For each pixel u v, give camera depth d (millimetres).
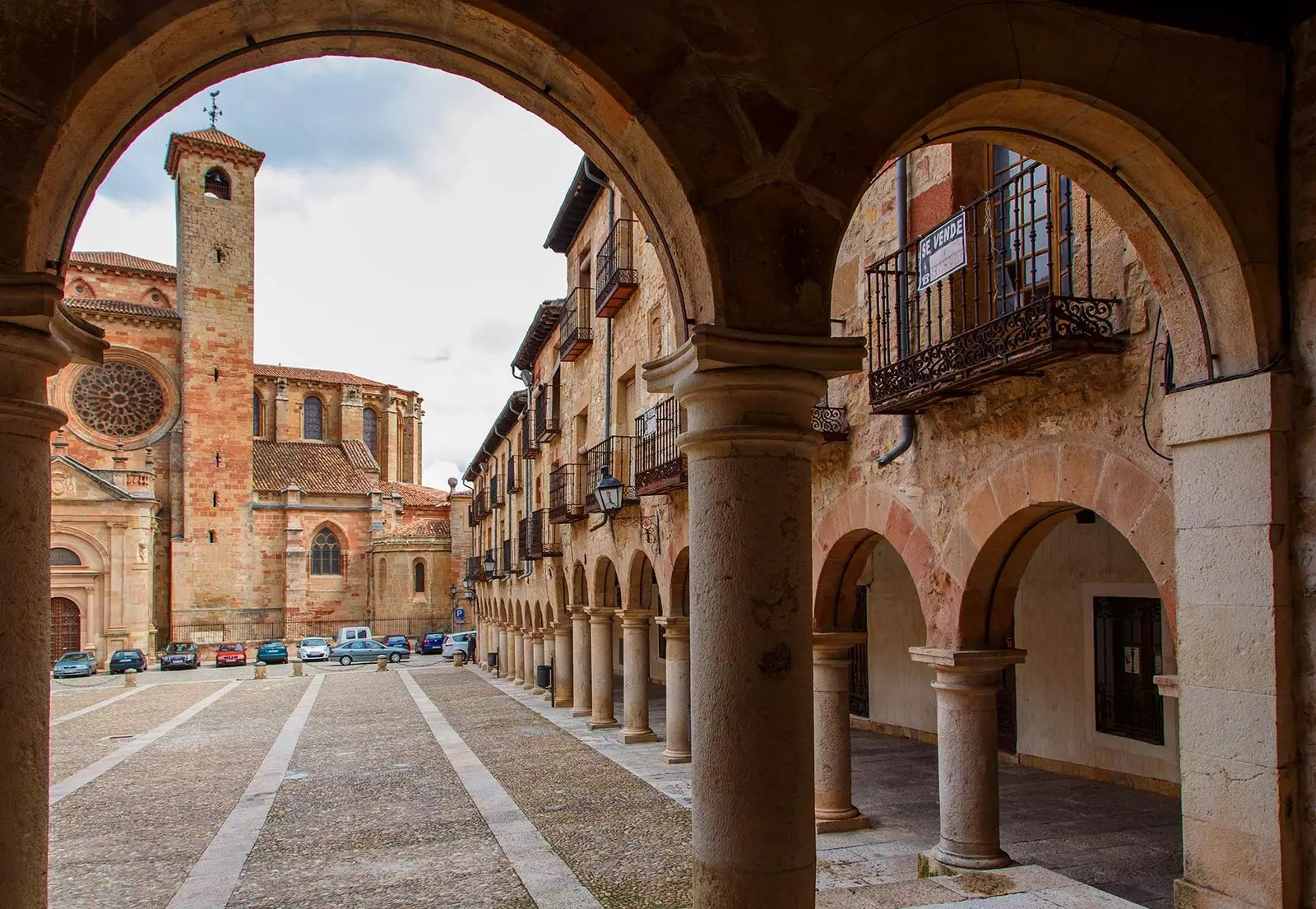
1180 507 5277
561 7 3674
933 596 7797
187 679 37625
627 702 16422
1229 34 4844
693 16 3814
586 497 18516
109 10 3295
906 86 4078
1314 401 4711
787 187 3875
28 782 3289
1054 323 5766
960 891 6230
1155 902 7188
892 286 8734
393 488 64938
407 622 58219
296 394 63656
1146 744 11164
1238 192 4832
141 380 53156
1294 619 4762
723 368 3760
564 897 8141
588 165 16531
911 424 8117
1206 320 5129
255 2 3525
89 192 3682
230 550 53562
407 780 13875
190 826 11320
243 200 55844
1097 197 5234
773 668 3773
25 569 3303
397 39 3980
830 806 9570
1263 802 4758
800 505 3908
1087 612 12125
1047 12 4410
